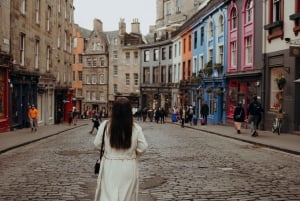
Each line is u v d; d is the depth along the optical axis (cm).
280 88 2217
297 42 1986
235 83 3111
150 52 6412
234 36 3139
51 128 3011
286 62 2197
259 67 2581
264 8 2491
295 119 2111
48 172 1058
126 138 459
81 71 7450
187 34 4866
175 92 5478
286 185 876
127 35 6981
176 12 6091
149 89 6319
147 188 849
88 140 2027
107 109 7125
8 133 2394
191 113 3503
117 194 445
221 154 1414
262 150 1535
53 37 3866
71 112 3838
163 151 1503
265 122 2466
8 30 2541
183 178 959
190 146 1689
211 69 3650
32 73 3058
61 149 1611
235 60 3152
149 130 2816
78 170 1086
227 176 984
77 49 7469
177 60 5412
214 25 3684
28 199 762
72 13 4878
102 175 466
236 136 2044
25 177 988
